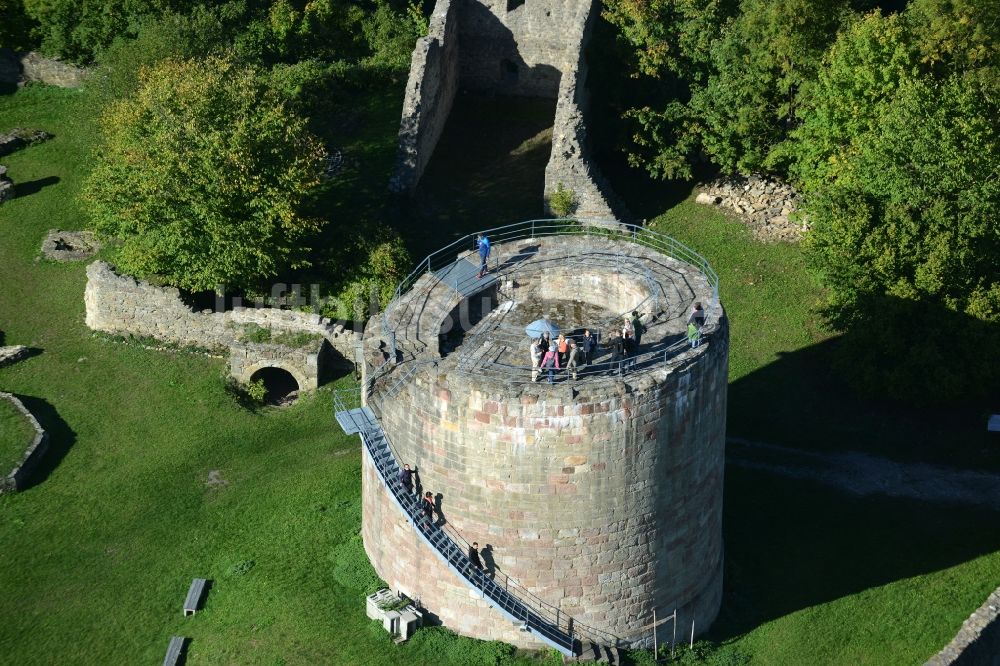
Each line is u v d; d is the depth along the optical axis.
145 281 89.56
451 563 64.50
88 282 91.06
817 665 69.00
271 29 111.56
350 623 67.75
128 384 87.62
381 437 66.38
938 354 83.25
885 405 86.81
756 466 82.50
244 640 67.81
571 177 95.44
